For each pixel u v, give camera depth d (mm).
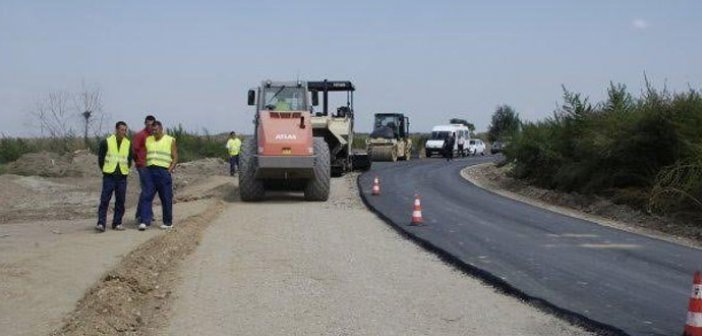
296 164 19062
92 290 8445
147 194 13977
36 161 30562
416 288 9711
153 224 14680
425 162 43719
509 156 28641
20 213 19359
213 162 36750
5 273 9195
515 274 10312
